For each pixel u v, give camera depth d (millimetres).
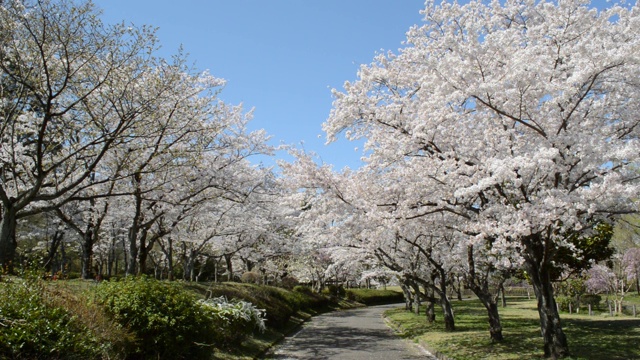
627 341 10531
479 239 7695
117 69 10133
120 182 13102
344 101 9562
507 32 8102
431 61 8070
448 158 8883
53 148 10000
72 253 28547
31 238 22234
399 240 14117
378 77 10102
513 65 7441
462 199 8922
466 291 49250
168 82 10898
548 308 8945
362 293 42438
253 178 16406
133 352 6844
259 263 28672
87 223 15984
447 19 9812
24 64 9531
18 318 4777
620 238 25469
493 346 11039
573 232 9445
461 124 9016
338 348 13039
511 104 8055
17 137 11562
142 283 7703
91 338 5379
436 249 15109
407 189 9703
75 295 6570
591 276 26531
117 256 32625
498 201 8648
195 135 12383
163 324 7246
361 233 10711
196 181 14164
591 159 7352
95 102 10508
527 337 12203
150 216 14680
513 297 43188
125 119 10016
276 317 16469
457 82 7973
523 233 7211
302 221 15164
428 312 18797
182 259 23641
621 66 7238
